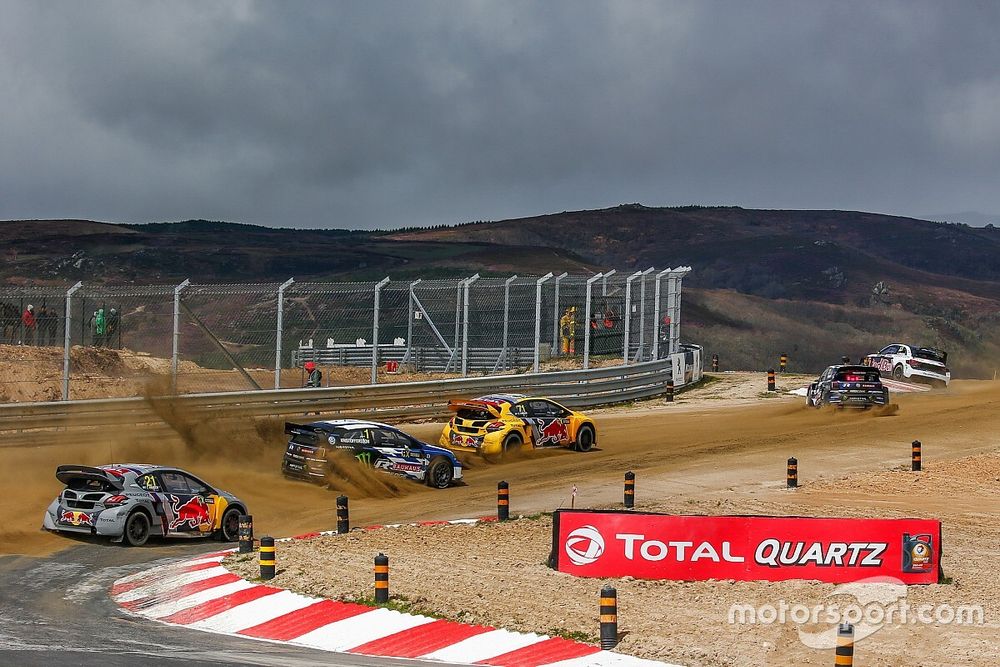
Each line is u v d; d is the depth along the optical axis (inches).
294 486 1498.5
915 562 1000.2
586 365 2415.1
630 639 796.6
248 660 711.7
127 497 1148.5
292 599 903.1
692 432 2075.5
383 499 1470.2
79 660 681.6
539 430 1793.8
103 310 1786.4
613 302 2778.1
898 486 1557.6
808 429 2106.3
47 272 6998.0
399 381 2352.4
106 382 1959.9
